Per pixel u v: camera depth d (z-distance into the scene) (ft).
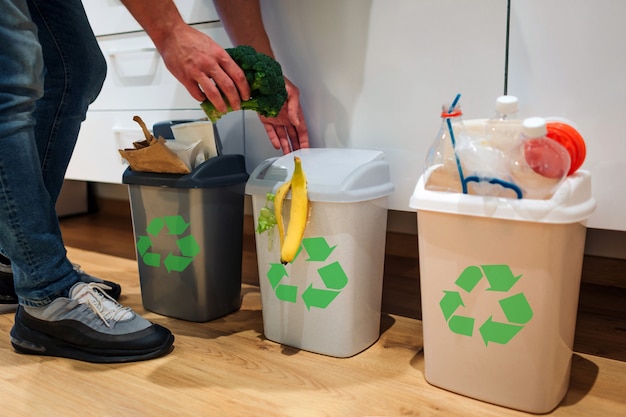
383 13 3.48
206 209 3.65
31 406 2.78
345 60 3.68
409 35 3.42
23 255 3.03
